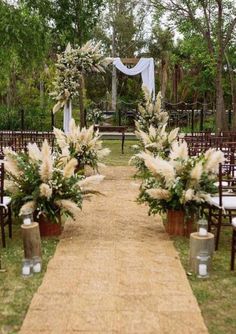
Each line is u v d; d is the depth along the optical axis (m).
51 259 4.19
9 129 16.55
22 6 12.23
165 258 4.20
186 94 22.98
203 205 4.84
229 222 5.09
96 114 17.31
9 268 4.00
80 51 11.01
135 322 2.99
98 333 2.85
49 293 3.44
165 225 5.21
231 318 3.10
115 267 3.97
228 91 20.03
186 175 4.77
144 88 11.19
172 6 15.43
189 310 3.16
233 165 6.25
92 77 27.53
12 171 4.81
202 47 17.81
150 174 5.24
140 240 4.78
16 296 3.44
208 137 8.68
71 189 4.88
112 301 3.30
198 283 3.69
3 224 4.59
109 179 8.28
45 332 2.87
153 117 10.79
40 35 12.18
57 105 11.50
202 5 15.09
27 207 4.63
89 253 4.34
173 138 7.81
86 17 14.45
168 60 24.22
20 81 21.28
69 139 7.62
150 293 3.44
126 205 6.30
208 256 3.87
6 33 11.51
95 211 5.98
